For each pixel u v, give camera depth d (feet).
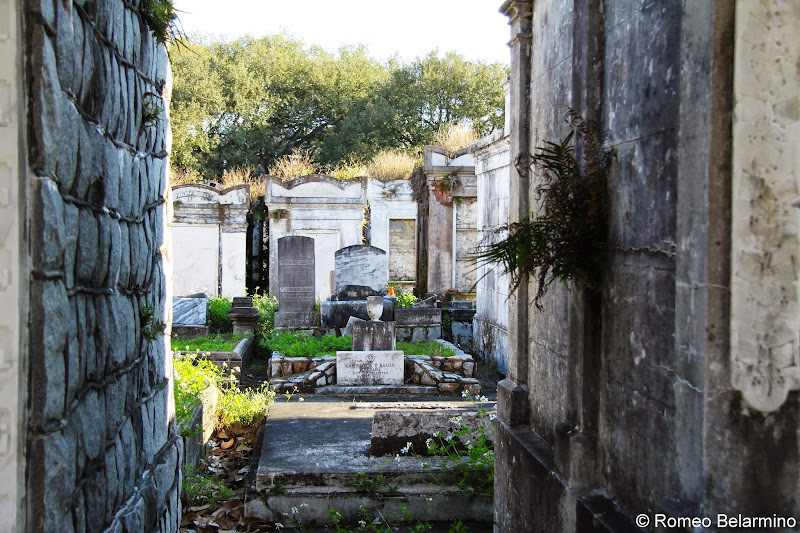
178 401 19.29
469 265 57.06
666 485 9.40
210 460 20.85
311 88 113.70
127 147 10.44
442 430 18.62
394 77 111.34
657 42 9.72
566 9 12.70
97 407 8.98
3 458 6.84
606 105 11.36
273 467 17.56
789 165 7.96
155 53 12.37
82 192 8.31
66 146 7.52
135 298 11.27
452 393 32.78
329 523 17.07
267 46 115.34
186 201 60.64
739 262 7.96
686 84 8.52
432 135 107.55
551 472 12.19
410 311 42.16
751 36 7.84
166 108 13.50
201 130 98.68
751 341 7.97
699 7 8.24
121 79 9.95
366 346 33.88
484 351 41.73
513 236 12.00
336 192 60.64
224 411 24.72
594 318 11.57
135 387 11.15
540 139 14.03
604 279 11.30
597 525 10.42
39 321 7.03
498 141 37.83
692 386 8.44
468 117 109.19
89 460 8.61
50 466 7.19
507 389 14.99
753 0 7.82
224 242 61.26
